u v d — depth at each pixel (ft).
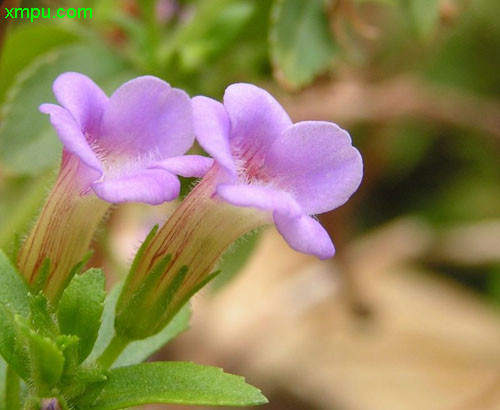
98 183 0.34
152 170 0.34
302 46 0.55
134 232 0.73
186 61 0.56
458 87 0.95
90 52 0.54
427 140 0.96
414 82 0.78
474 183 0.99
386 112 0.76
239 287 0.90
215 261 0.37
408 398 0.86
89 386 0.35
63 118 0.33
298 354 0.87
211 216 0.36
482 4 0.94
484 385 0.87
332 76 0.65
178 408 0.68
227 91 0.36
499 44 0.95
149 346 0.41
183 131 0.36
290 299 0.87
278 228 0.34
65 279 0.38
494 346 0.91
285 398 0.85
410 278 0.98
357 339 0.90
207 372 0.35
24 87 0.52
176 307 0.37
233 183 0.35
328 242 0.34
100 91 0.37
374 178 0.87
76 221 0.37
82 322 0.35
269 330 0.87
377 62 0.73
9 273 0.37
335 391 0.85
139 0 0.55
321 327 0.89
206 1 0.57
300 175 0.36
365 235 0.98
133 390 0.35
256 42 0.59
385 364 0.88
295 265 0.92
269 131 0.36
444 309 0.95
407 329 0.92
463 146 0.97
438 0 0.56
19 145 0.52
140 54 0.56
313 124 0.36
